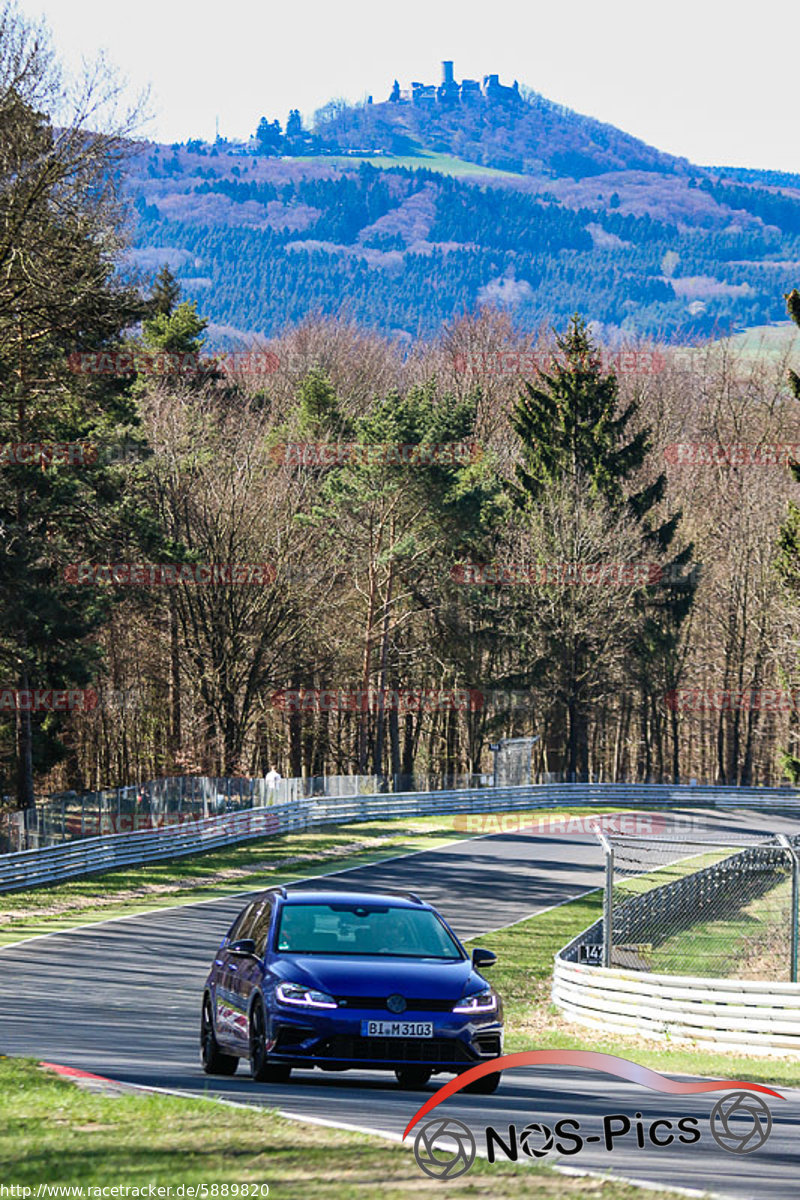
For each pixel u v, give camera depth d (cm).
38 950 7450
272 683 16838
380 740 17988
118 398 12481
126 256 9794
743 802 18825
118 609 15600
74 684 13550
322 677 19325
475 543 18612
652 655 19762
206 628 16325
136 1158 2116
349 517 17225
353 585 17888
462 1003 3189
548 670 19212
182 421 16838
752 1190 2153
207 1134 2311
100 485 11931
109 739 19450
